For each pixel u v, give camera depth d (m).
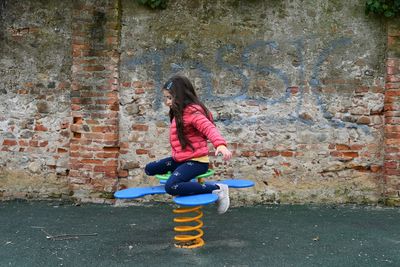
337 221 6.08
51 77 7.19
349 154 6.93
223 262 4.62
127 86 7.05
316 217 6.29
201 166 4.90
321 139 6.95
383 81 6.86
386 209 6.68
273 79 6.96
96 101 7.00
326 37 6.89
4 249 5.01
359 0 6.86
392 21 6.72
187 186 4.75
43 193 7.23
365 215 6.38
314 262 4.61
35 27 7.20
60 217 6.30
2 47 7.21
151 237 5.44
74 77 7.01
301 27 6.90
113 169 7.01
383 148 6.89
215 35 6.97
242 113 7.00
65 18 7.15
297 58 6.93
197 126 4.78
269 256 4.78
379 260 4.66
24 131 7.23
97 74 6.98
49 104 7.21
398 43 6.73
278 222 6.05
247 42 6.95
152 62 7.02
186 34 6.98
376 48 6.86
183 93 4.87
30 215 6.39
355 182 6.95
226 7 6.95
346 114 6.92
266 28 6.93
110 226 5.89
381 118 6.89
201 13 6.97
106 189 7.03
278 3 6.91
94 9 6.94
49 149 7.22
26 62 7.20
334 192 6.96
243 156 7.02
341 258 4.72
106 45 6.95
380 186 6.91
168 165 5.17
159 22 7.00
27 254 4.86
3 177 7.25
